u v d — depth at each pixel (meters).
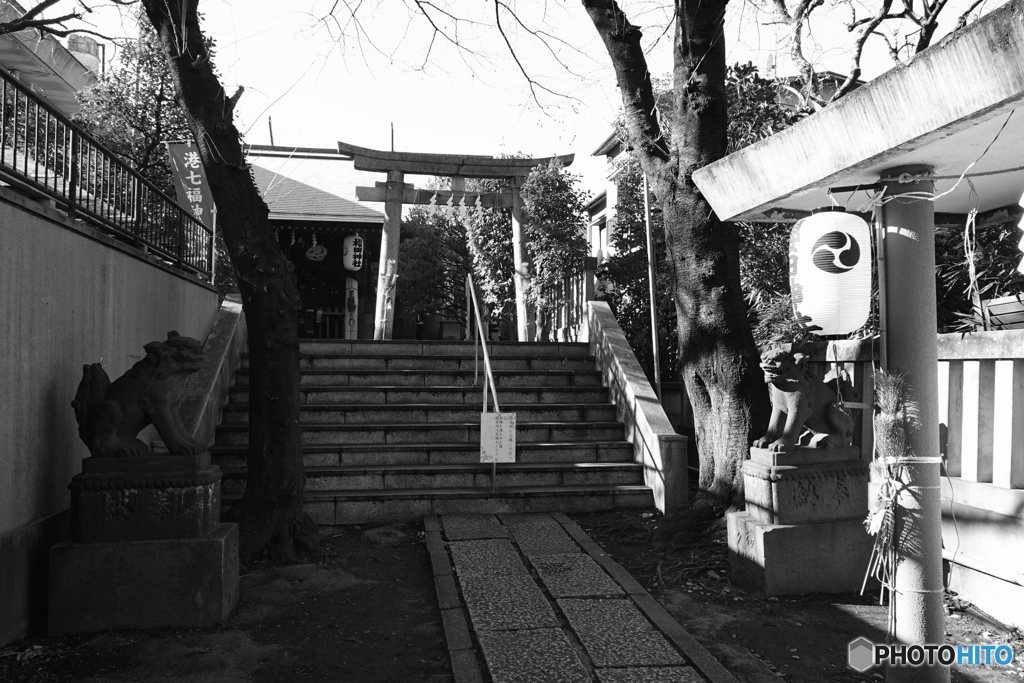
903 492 3.29
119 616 4.49
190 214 8.79
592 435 8.43
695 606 4.99
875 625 4.67
